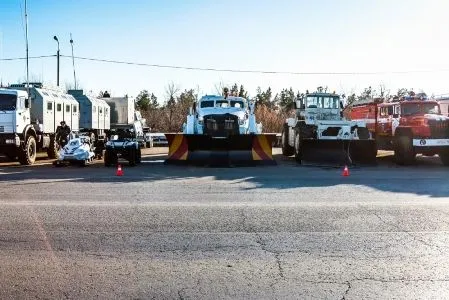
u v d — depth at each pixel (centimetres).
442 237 663
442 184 1220
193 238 656
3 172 1520
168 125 5975
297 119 2170
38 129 2053
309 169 1634
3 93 1803
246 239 651
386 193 1061
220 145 1772
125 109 3097
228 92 2022
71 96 2580
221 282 483
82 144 1808
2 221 755
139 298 441
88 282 482
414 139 1789
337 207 884
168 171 1548
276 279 493
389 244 626
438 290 461
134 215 806
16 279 490
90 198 984
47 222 749
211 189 1121
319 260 557
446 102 2322
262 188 1138
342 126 1852
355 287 469
